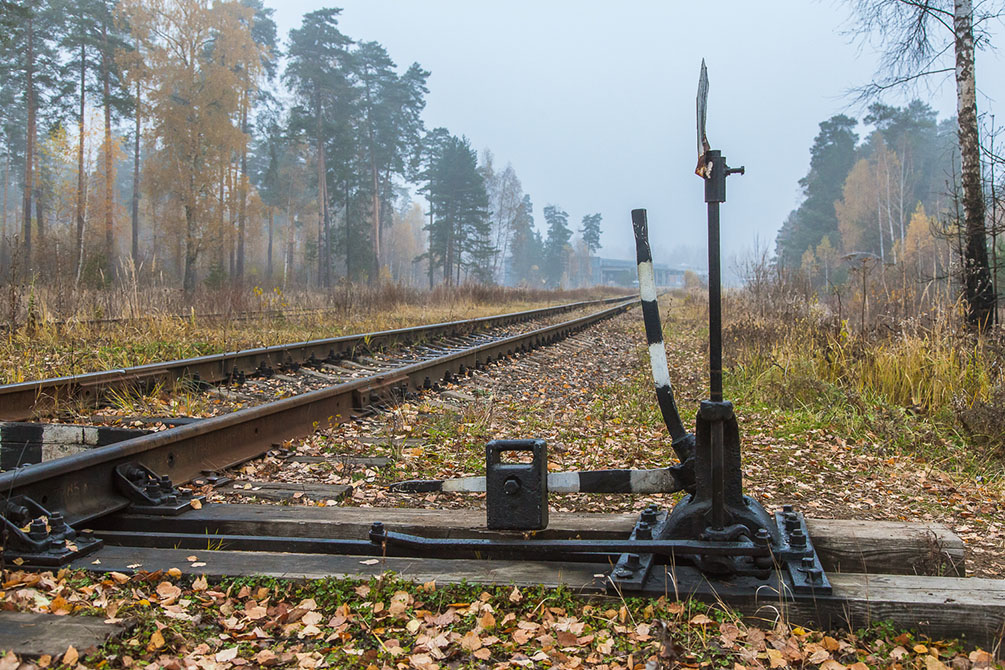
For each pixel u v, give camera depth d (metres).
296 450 6.06
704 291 39.88
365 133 63.94
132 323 13.05
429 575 3.35
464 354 11.00
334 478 5.32
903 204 61.09
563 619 3.03
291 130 55.09
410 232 104.62
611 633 2.92
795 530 3.34
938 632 2.94
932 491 5.70
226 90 44.28
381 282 25.28
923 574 3.54
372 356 12.02
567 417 8.16
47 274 18.06
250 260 79.44
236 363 9.41
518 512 3.32
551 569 3.40
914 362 8.70
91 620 2.84
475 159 73.44
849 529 3.68
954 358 8.63
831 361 9.80
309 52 54.94
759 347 11.78
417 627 2.97
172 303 15.32
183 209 44.81
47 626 2.76
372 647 2.87
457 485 3.69
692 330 21.22
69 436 5.32
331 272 61.97
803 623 3.00
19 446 5.42
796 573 3.11
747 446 6.87
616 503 5.09
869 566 3.57
